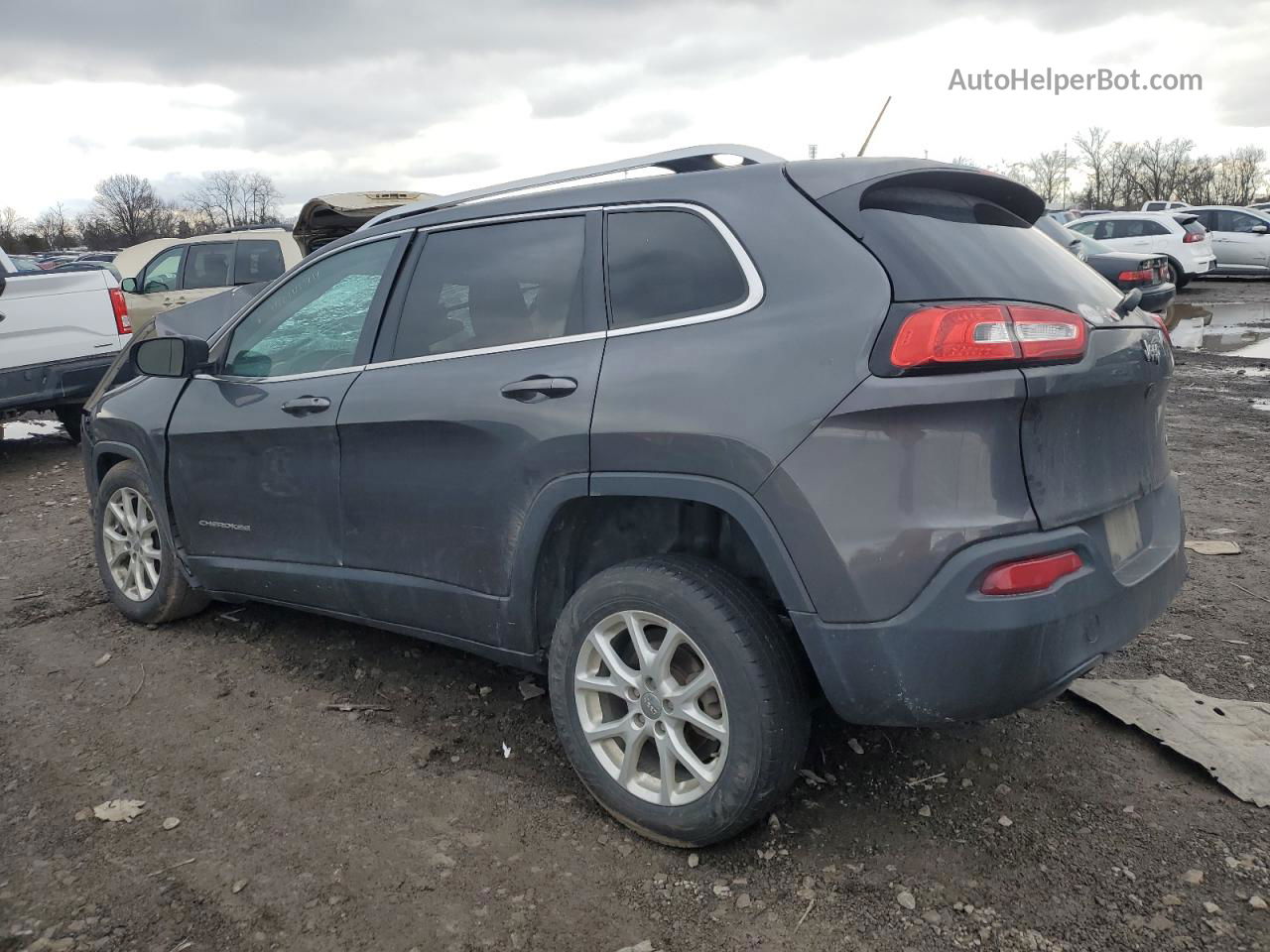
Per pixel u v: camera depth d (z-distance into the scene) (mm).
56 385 8062
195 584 4137
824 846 2648
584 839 2719
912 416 2234
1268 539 5109
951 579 2209
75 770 3121
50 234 95125
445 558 3109
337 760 3170
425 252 3316
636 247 2795
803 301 2436
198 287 11141
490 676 3793
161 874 2572
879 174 2553
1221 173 82062
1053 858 2557
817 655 2367
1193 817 2707
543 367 2828
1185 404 9438
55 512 6566
